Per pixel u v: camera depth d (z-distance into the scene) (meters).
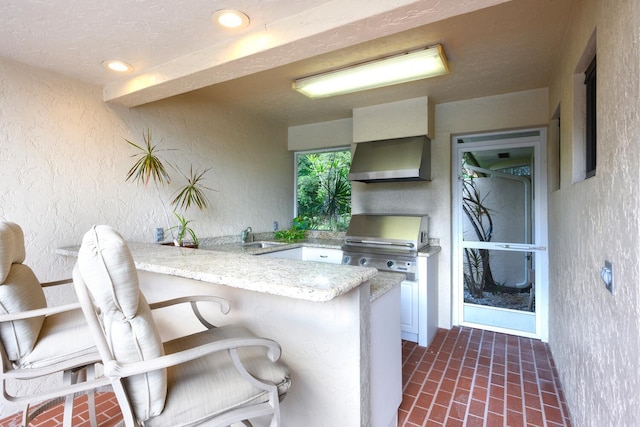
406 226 3.02
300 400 1.39
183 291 1.75
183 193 2.77
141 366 0.80
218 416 0.92
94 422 1.62
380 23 1.38
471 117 3.06
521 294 3.06
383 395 1.55
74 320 1.41
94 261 0.79
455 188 3.32
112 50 1.80
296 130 4.12
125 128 2.43
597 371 1.26
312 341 1.35
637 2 0.85
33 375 1.15
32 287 1.33
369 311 1.33
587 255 1.40
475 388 2.13
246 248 3.12
